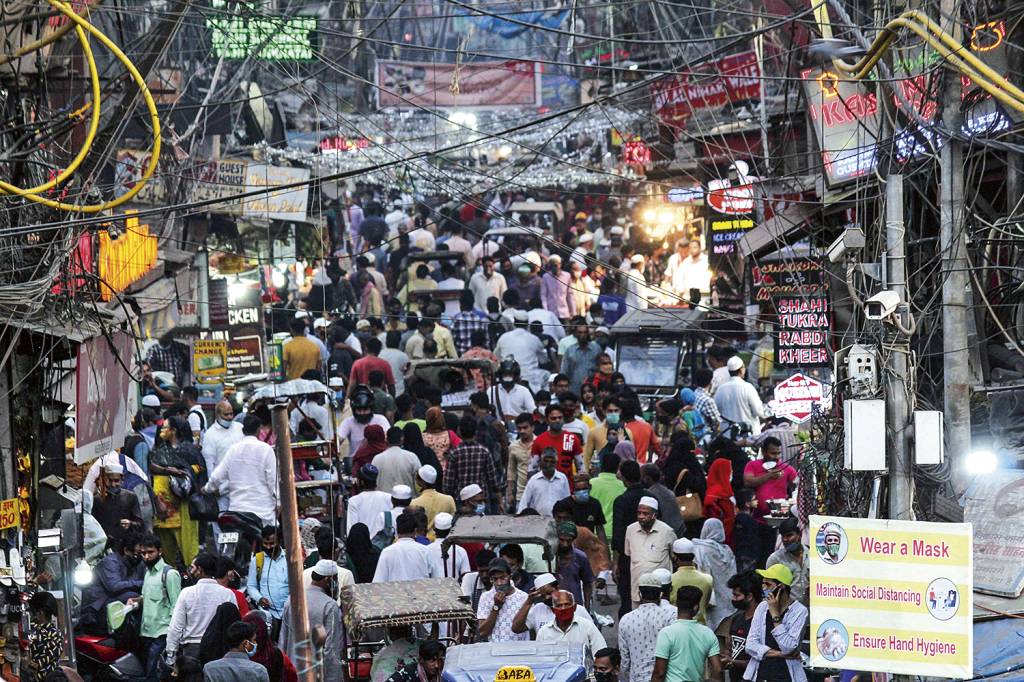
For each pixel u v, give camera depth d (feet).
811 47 70.28
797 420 93.09
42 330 62.64
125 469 83.71
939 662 53.98
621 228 171.22
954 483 66.59
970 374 75.87
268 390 95.04
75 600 69.67
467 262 165.37
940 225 68.13
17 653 61.67
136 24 101.91
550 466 84.17
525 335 124.47
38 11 67.15
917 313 75.31
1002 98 53.11
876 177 75.25
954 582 53.98
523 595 65.36
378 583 61.36
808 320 91.97
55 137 63.16
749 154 97.66
